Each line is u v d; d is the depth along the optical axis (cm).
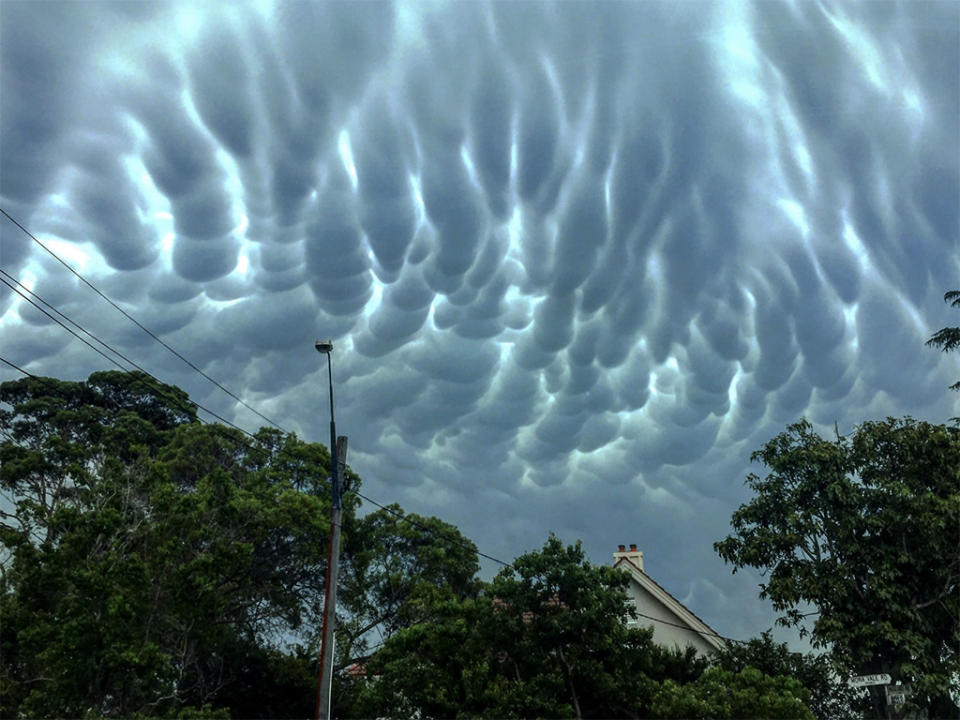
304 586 4231
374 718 2973
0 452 4381
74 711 2394
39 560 2539
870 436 3447
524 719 2795
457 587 4538
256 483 4144
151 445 4803
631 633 3034
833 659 3219
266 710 3822
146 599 2677
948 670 3094
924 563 3241
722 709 2845
